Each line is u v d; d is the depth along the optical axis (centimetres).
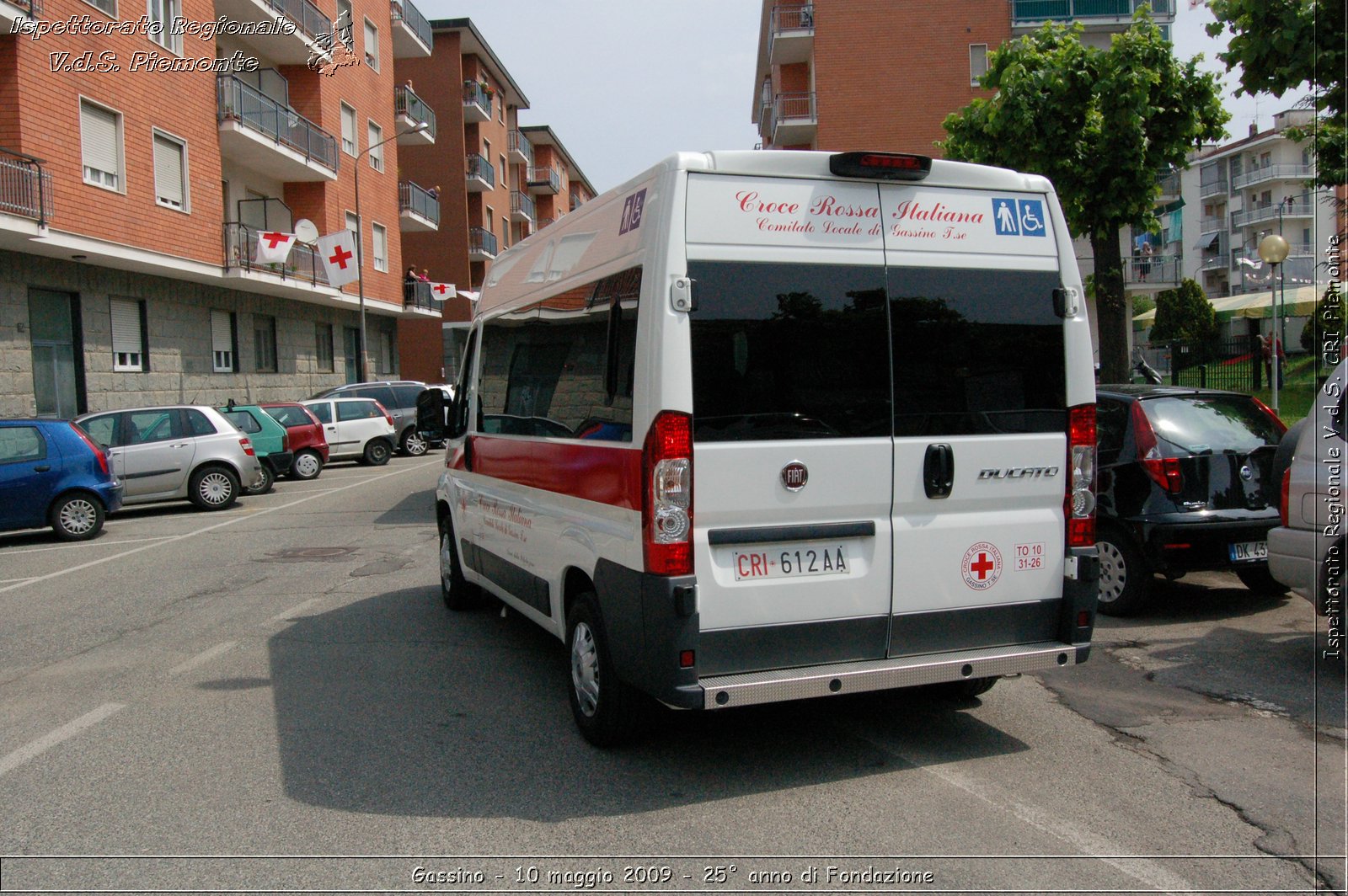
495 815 406
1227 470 688
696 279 408
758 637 420
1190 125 1198
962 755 464
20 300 1903
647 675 415
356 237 3284
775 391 418
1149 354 3194
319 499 1673
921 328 441
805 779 438
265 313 2845
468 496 728
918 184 446
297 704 561
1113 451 715
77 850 379
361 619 778
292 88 3005
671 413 402
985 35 3438
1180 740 478
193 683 608
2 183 1714
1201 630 679
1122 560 711
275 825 399
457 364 4697
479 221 5075
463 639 708
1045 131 1223
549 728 515
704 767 455
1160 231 1274
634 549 421
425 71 4734
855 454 428
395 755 476
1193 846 367
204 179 2359
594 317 479
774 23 3628
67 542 1262
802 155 425
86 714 550
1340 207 823
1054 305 467
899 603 442
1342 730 486
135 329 2259
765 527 417
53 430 1276
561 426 520
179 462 1541
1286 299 2070
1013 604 463
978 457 450
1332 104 816
